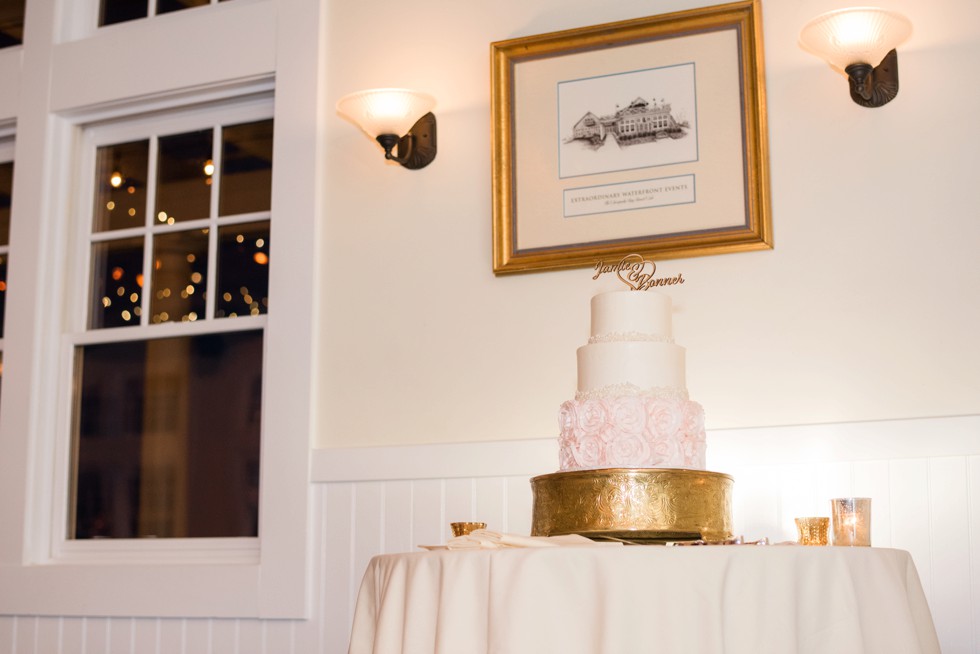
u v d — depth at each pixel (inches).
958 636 94.3
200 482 131.1
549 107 117.7
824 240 105.8
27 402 135.8
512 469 111.0
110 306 140.3
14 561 132.4
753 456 102.8
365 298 122.8
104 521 134.6
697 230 109.7
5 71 145.6
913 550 96.7
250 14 133.9
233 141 138.1
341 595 116.3
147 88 137.6
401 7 127.8
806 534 83.9
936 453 97.3
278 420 122.4
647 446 83.1
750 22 111.1
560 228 114.8
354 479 117.6
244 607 119.7
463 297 118.6
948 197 102.7
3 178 151.7
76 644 127.5
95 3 147.5
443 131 123.1
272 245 126.9
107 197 143.7
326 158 127.9
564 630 67.0
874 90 105.0
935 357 100.5
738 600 66.6
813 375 103.9
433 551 77.2
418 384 118.6
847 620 67.7
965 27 104.7
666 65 114.1
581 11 119.4
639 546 68.0
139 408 135.9
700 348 107.9
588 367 87.6
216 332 133.0
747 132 109.5
